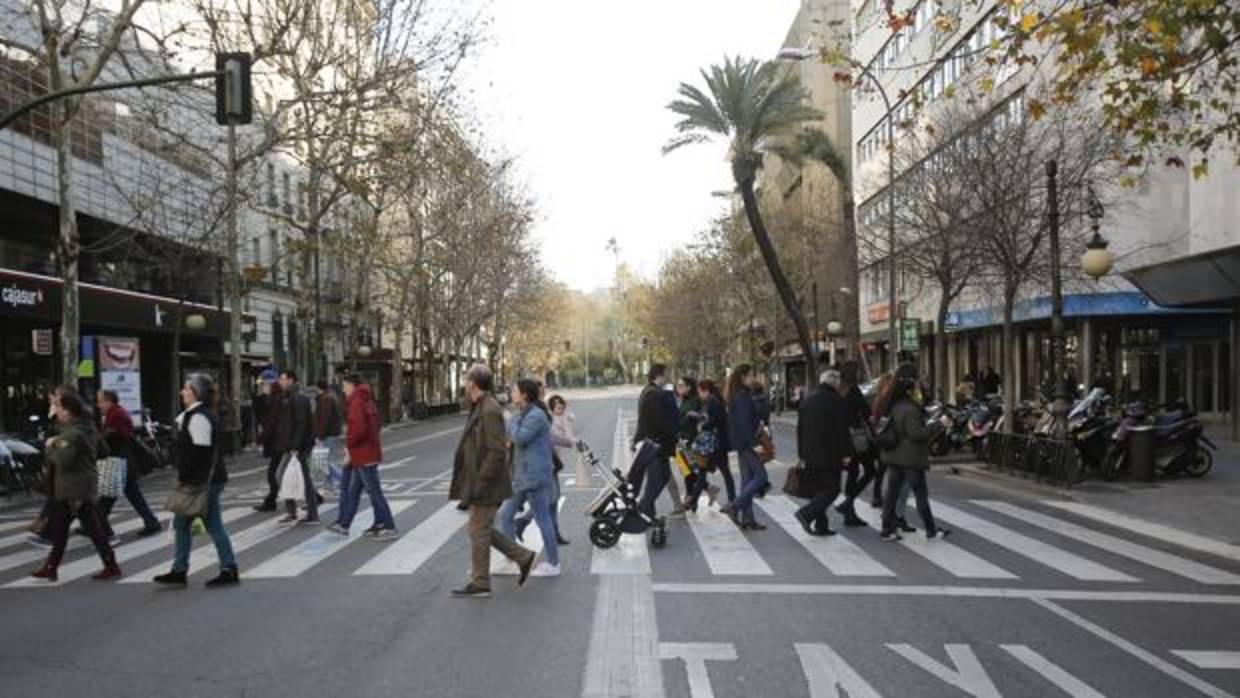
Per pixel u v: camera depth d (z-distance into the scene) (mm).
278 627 7672
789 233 47312
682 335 72188
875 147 47219
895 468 11383
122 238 27625
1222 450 22047
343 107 25906
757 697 5883
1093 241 17094
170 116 31906
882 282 46781
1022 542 11250
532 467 9578
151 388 37062
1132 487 15867
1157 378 31656
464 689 6078
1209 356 30672
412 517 13789
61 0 21266
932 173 23188
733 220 49969
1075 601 8336
